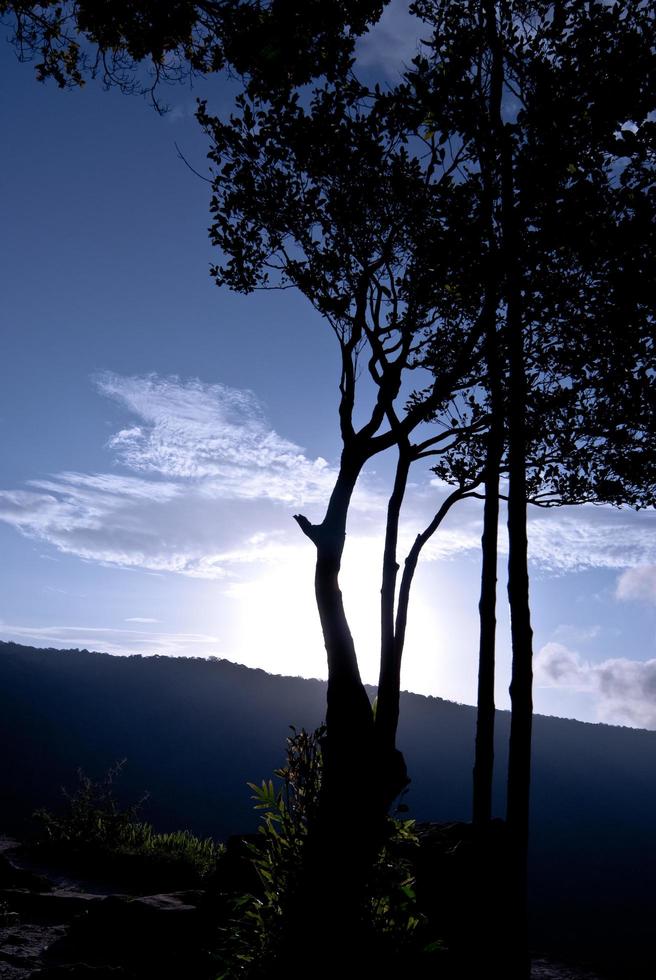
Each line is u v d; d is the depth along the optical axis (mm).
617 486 12516
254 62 10148
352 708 7789
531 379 11141
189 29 10977
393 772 7660
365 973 6621
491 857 7602
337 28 9945
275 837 7691
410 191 9766
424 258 9938
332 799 7387
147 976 8289
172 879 14172
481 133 8820
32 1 11133
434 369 11477
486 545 10734
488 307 8922
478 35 9039
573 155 8523
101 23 10906
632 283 8766
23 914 11039
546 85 8484
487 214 9148
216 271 11086
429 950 6840
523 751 6863
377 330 10375
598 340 9852
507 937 6676
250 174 10578
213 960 8094
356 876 7066
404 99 9250
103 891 13344
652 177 8516
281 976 6605
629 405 10742
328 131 9844
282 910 7133
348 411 9703
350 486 9172
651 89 8352
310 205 10445
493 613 10945
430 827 9547
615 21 8578
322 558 8555
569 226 8555
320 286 10664
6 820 31328
